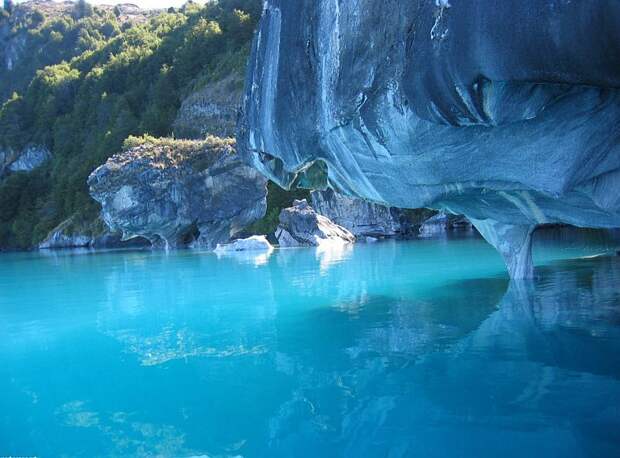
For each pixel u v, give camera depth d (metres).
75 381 5.87
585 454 3.59
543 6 3.84
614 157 5.35
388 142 5.98
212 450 4.09
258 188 32.50
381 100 5.64
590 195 6.13
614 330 6.48
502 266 13.74
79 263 23.00
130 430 4.53
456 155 5.79
